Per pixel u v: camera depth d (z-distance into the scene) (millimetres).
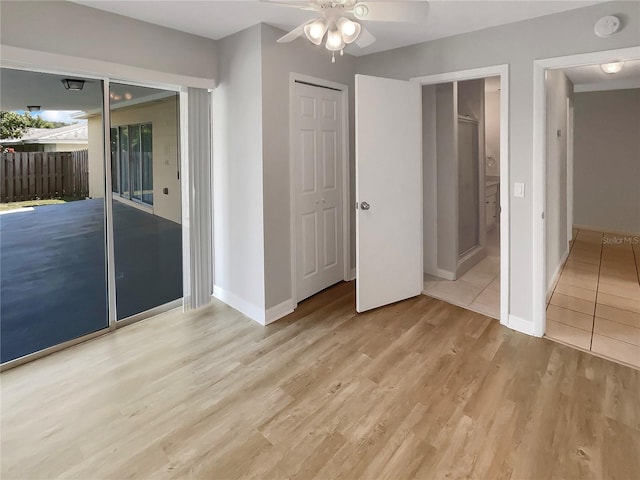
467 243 4906
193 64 3273
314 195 3732
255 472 1745
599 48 2572
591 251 5387
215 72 3441
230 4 2664
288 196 3400
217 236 3713
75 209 3098
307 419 2090
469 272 4633
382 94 3352
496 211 6812
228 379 2471
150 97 3424
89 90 2920
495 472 1729
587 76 5172
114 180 3268
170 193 3754
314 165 3695
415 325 3213
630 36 2459
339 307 3588
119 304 3506
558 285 4113
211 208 3689
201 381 2451
